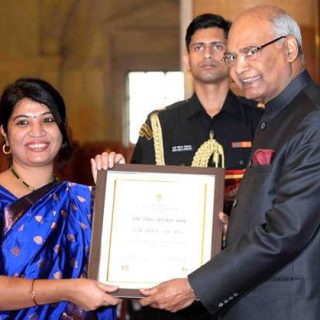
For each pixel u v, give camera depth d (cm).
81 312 393
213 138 502
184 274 396
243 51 376
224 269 365
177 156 503
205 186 403
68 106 1508
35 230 392
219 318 390
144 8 1522
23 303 381
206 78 503
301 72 382
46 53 1495
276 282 365
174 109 515
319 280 362
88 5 1509
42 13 1494
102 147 1505
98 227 396
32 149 400
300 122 365
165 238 399
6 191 400
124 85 1530
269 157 369
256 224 367
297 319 359
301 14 766
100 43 1515
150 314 573
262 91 378
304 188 356
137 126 1528
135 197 402
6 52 1488
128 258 397
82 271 397
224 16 742
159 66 1530
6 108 402
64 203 403
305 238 357
